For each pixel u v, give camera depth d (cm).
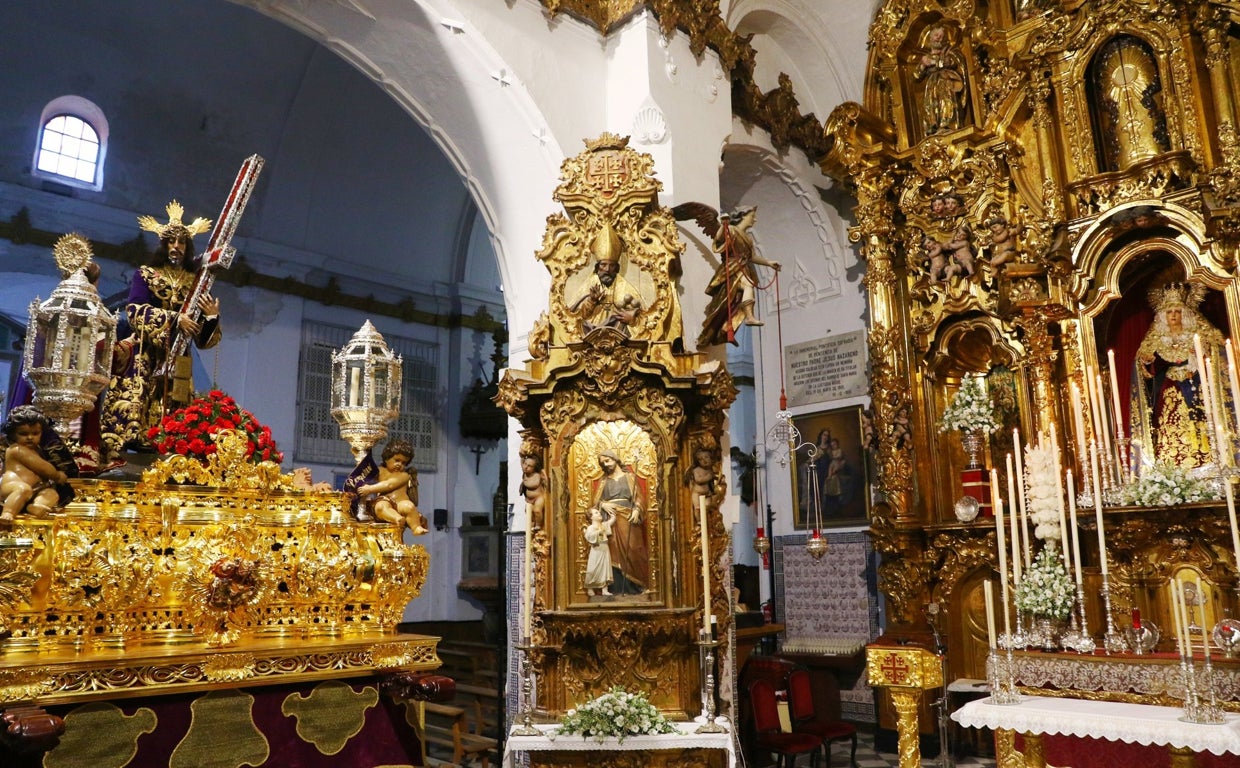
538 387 710
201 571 450
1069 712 587
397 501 529
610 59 930
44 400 440
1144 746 708
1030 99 1031
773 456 1298
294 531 496
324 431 1401
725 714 737
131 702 419
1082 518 908
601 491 702
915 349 1089
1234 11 914
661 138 889
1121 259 940
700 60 962
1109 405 965
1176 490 847
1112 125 983
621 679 686
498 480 1587
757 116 1106
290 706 471
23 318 1319
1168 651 746
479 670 1243
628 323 737
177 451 484
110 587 423
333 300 1428
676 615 679
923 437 1064
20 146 1170
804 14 1192
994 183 1044
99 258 1213
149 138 1274
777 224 1287
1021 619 721
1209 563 850
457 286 1579
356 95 1366
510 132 876
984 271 1038
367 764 493
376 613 515
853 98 1229
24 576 397
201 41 1236
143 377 546
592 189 770
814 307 1283
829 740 905
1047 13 1022
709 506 725
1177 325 930
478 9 816
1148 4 955
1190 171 903
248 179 587
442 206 1544
